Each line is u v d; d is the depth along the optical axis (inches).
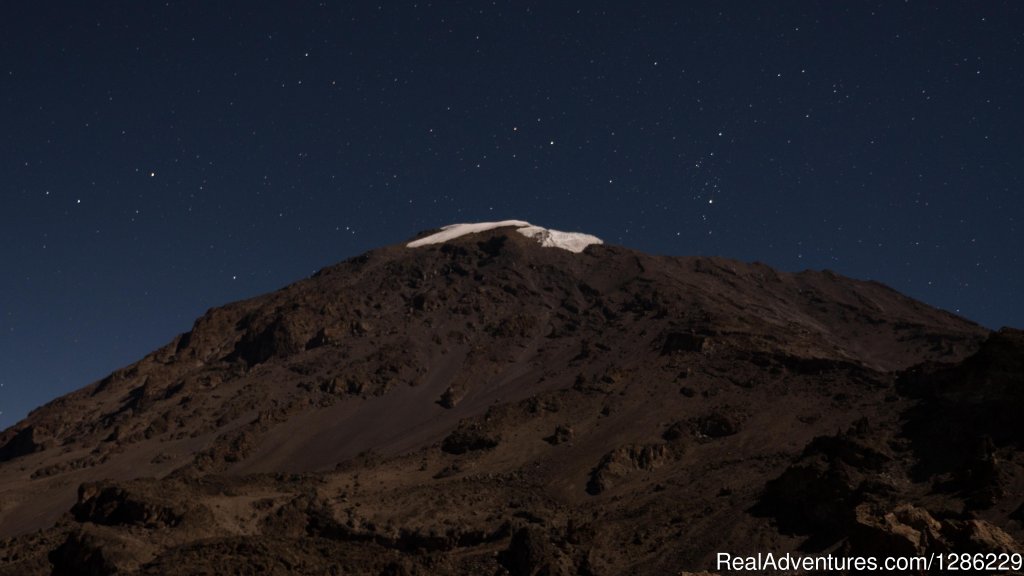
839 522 3479.3
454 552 3959.2
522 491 4547.2
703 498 4089.6
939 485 3491.6
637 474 4635.8
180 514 3969.0
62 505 5113.2
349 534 4097.0
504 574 3622.0
